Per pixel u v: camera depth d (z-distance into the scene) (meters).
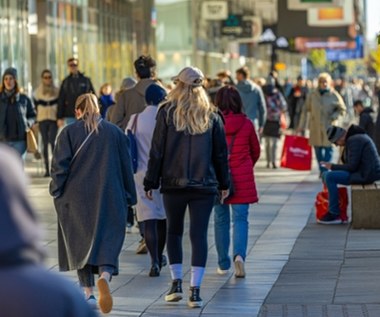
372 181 22.97
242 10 75.50
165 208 14.81
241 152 16.75
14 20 42.44
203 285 16.23
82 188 14.16
